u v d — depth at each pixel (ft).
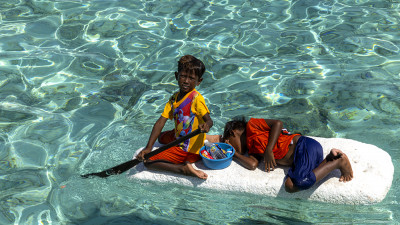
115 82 20.04
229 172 13.62
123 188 14.10
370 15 24.59
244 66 20.67
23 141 16.43
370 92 18.30
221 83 19.60
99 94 19.26
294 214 12.80
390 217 12.20
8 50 22.40
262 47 22.17
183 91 13.47
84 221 12.66
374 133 16.02
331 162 12.64
